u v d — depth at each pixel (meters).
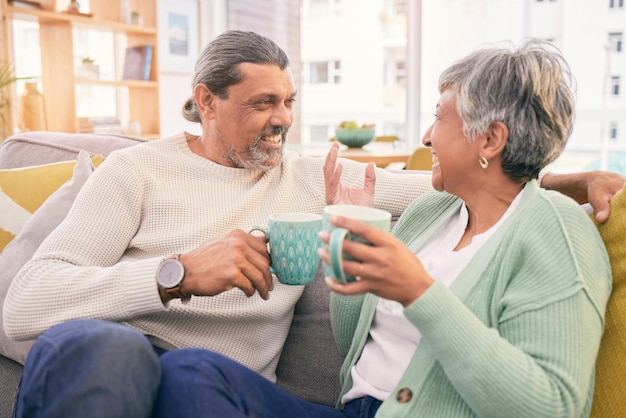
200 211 1.36
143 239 1.34
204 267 1.06
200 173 1.40
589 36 4.51
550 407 0.77
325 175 1.15
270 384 0.92
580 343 0.80
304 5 5.68
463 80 0.95
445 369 0.83
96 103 5.31
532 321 0.83
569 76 0.96
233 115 1.36
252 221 1.37
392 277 0.77
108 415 0.76
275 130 1.38
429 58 5.13
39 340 0.86
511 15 4.69
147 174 1.37
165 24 5.38
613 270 0.94
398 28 5.34
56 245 1.25
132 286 1.10
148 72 4.93
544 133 0.91
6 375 1.47
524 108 0.91
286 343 1.39
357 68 5.60
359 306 1.17
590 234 0.90
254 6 5.78
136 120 5.19
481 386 0.79
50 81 4.31
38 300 1.16
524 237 0.90
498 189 0.98
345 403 1.11
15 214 1.73
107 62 5.41
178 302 1.24
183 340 1.26
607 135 4.64
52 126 4.35
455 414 0.88
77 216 1.30
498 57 0.93
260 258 1.06
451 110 0.97
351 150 3.13
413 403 0.90
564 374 0.78
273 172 1.46
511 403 0.78
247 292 1.05
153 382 0.81
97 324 0.86
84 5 4.60
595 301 0.84
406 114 5.31
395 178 1.46
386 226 0.82
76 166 1.66
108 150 1.96
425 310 0.79
